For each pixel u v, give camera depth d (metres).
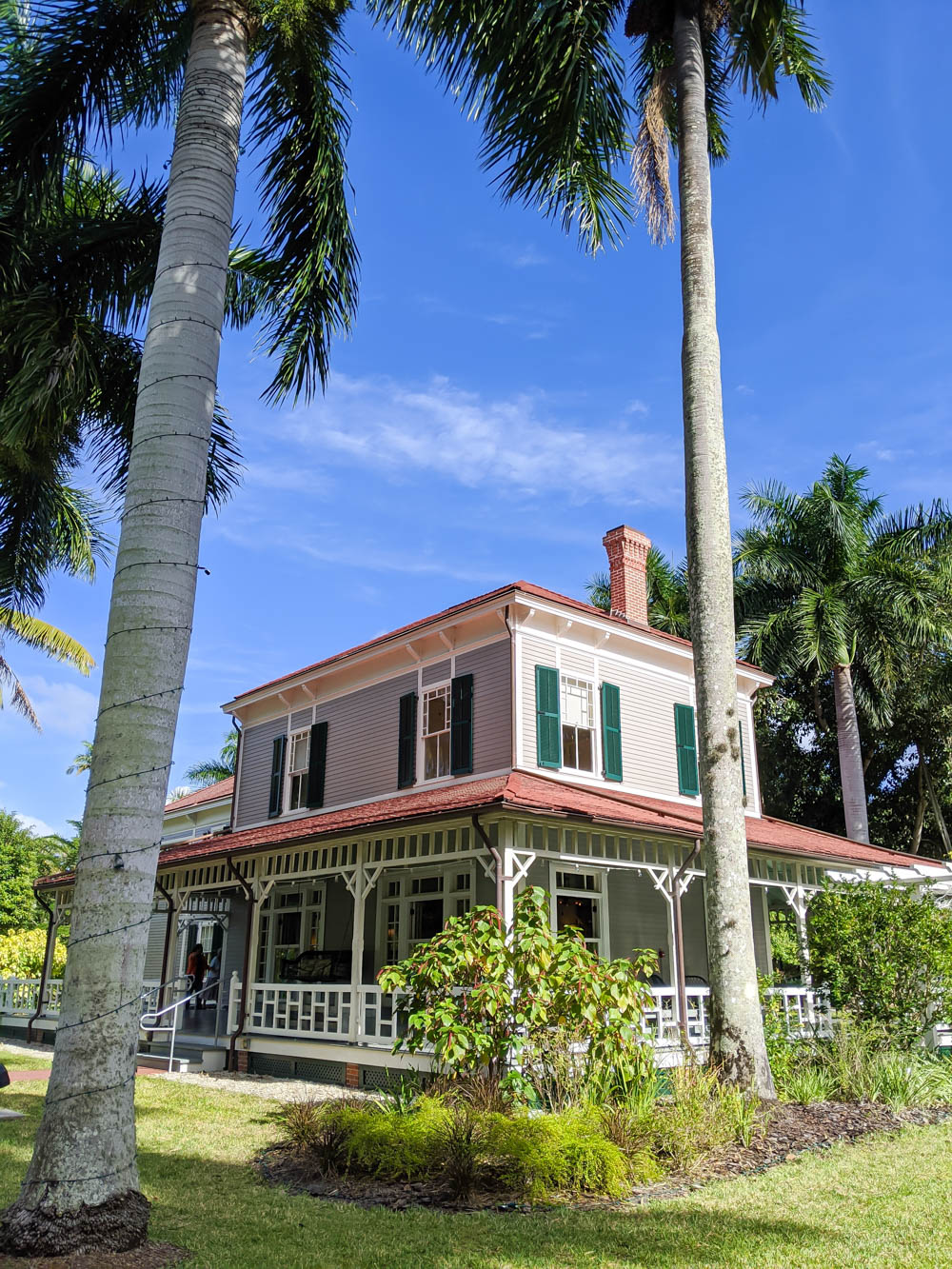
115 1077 5.27
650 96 13.73
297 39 9.77
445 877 16.72
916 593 26.52
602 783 17.38
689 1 13.36
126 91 10.42
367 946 18.03
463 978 9.03
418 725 18.17
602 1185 6.89
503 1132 7.32
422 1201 6.73
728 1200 6.69
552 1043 9.00
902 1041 12.84
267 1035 14.90
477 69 10.42
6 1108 10.45
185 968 25.12
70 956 5.44
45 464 13.23
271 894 21.05
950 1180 7.12
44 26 9.84
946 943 13.30
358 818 14.28
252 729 23.34
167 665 6.03
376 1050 12.80
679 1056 12.02
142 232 11.49
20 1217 4.94
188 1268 5.01
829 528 28.05
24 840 47.44
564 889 16.31
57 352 10.52
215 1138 9.05
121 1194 5.14
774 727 33.19
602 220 12.60
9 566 14.10
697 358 12.06
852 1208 6.38
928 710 29.78
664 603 36.19
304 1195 6.90
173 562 6.20
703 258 12.38
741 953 10.22
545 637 17.33
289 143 10.56
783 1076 11.02
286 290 10.49
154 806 5.80
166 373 6.55
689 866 14.25
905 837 32.91
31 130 10.13
